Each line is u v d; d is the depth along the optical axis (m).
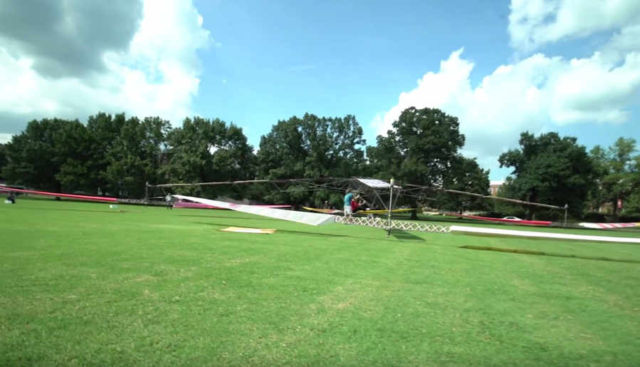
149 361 3.32
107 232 13.14
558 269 9.91
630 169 62.69
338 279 7.11
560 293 6.91
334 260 9.39
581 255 13.80
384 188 22.78
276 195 56.50
